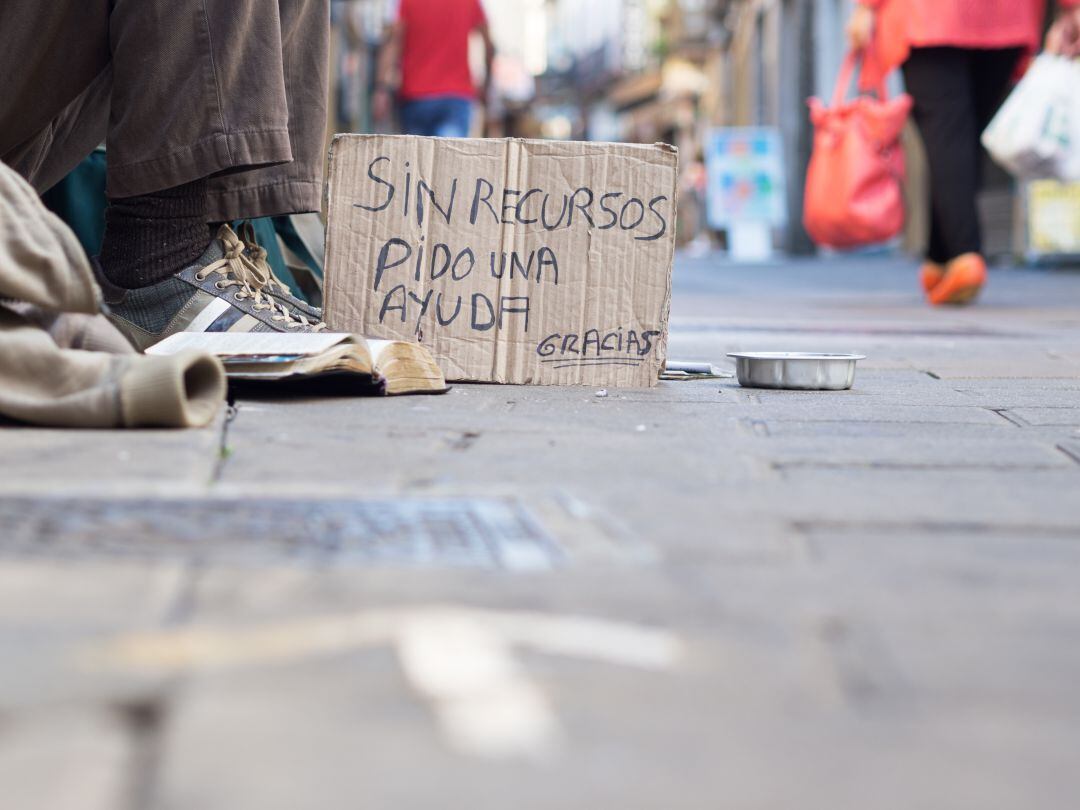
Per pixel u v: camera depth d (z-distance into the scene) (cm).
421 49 892
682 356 403
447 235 304
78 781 79
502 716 90
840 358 300
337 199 305
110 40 280
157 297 284
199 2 272
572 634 108
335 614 112
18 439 198
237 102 275
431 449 203
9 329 215
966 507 164
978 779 83
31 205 217
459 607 115
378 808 77
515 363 302
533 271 303
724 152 2205
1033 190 1217
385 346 271
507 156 304
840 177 621
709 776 82
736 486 176
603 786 80
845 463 196
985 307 669
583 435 221
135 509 151
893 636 110
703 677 99
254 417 233
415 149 305
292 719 89
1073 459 204
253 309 286
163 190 283
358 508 155
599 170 303
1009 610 118
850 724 91
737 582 126
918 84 624
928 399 285
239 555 131
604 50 6138
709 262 1978
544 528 146
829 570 131
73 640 104
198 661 99
